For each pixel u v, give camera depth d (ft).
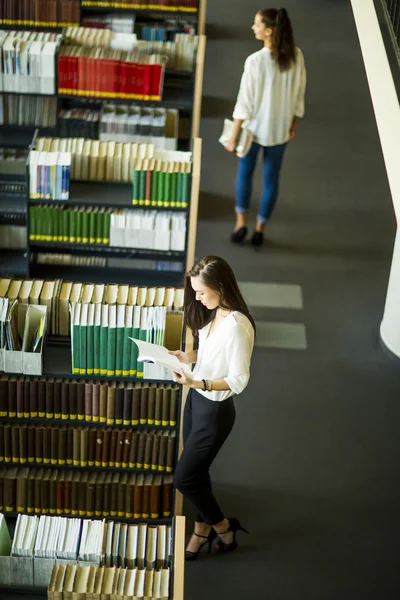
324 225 30.81
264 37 25.44
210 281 16.26
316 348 26.22
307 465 22.71
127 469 19.94
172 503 20.20
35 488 19.84
